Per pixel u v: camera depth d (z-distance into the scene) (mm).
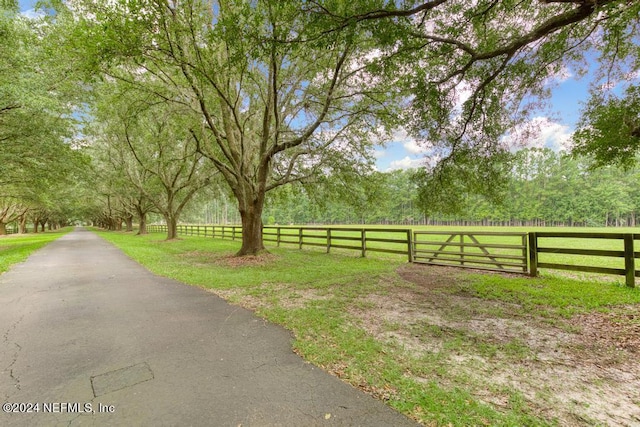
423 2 4770
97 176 19719
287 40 5184
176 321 4359
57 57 9062
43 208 33781
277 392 2561
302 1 4527
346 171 11492
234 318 4484
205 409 2326
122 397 2484
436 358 3189
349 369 2945
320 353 3289
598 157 6207
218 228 29203
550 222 59438
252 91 11062
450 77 5891
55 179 15148
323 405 2375
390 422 2168
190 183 19453
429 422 2170
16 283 6930
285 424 2145
